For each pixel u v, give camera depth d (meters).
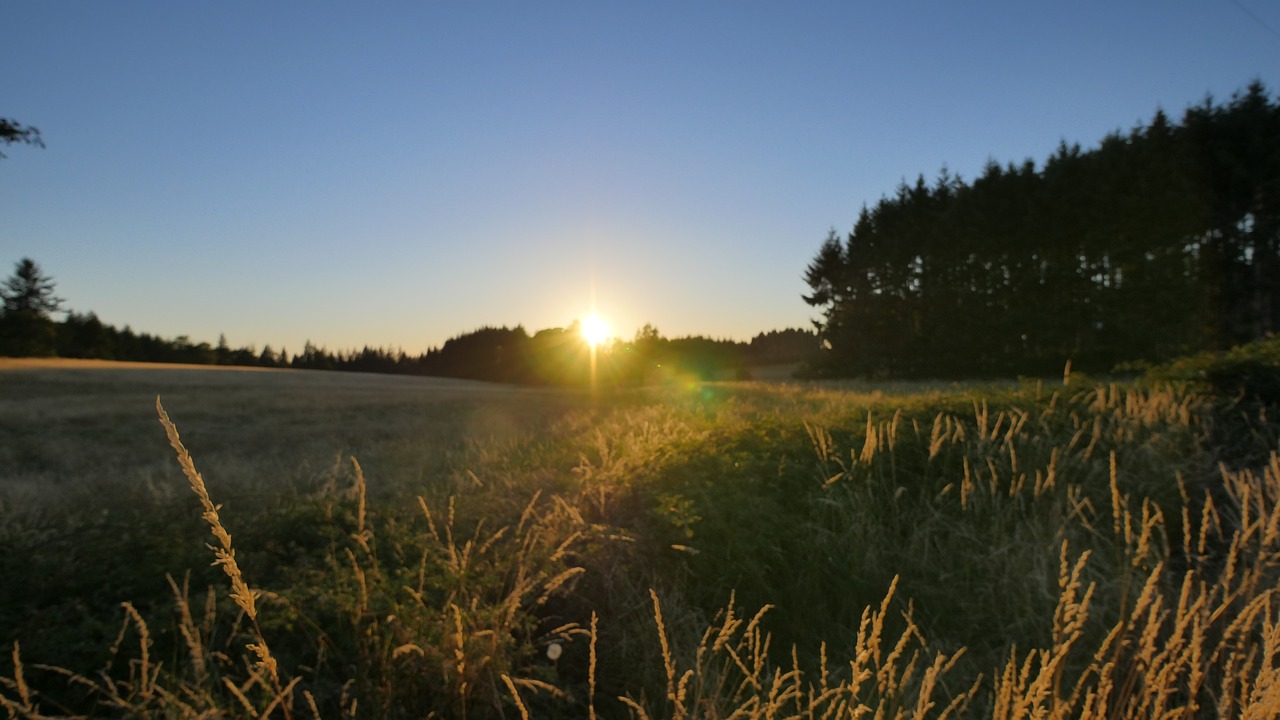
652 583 4.76
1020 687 2.61
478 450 13.52
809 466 6.69
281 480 9.80
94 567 4.53
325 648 3.70
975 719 3.52
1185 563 4.71
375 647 3.64
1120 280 40.19
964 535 5.29
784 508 5.92
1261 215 35.16
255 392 41.78
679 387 41.88
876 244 56.25
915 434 7.34
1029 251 44.16
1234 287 36.44
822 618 4.67
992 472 6.01
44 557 4.68
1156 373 9.32
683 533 5.29
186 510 5.88
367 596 3.89
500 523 5.77
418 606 3.85
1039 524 5.27
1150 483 5.91
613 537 5.01
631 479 6.50
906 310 52.94
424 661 3.55
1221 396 7.90
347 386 52.56
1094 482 6.14
